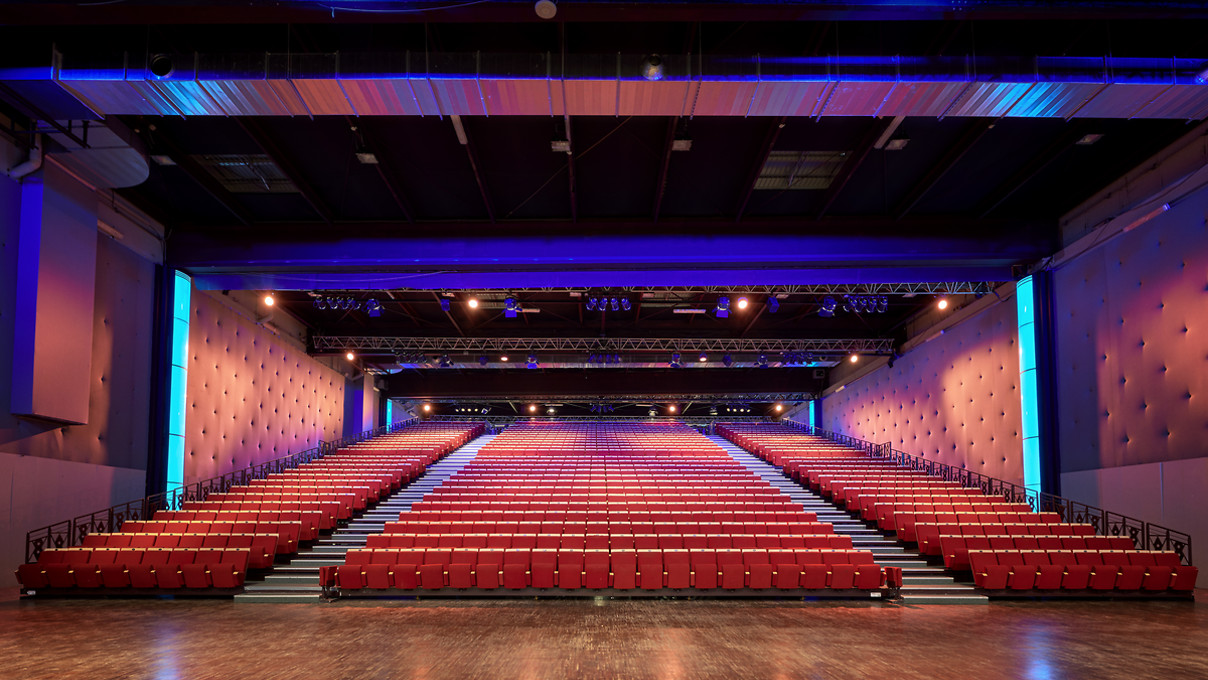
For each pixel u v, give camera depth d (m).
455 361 27.47
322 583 11.88
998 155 13.40
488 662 7.50
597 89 9.39
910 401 24.48
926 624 9.93
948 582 13.01
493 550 12.36
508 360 27.59
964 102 9.81
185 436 16.75
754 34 10.42
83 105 10.54
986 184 14.55
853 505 17.47
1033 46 10.70
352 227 15.99
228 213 15.76
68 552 12.16
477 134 12.52
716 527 14.20
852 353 25.86
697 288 20.64
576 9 8.52
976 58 9.38
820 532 14.23
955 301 21.44
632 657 7.77
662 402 39.31
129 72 9.22
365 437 29.98
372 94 9.46
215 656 7.75
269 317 21.34
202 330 17.81
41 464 12.62
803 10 8.60
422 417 43.56
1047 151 13.14
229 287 16.97
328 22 9.14
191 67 9.22
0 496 11.78
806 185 14.45
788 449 26.95
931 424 22.83
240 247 16.02
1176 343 12.95
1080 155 13.55
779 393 33.75
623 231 15.84
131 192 14.77
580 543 13.16
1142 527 13.52
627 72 9.17
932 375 22.88
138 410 15.18
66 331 12.73
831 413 33.03
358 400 29.69
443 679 6.76
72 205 12.97
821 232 15.83
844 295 20.42
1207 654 7.97
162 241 16.00
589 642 8.59
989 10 8.66
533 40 10.57
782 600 11.88
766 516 15.35
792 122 12.12
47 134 11.92
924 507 16.25
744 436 32.38
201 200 15.20
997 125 12.42
